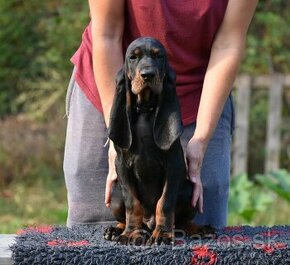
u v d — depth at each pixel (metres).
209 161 4.06
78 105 4.15
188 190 3.48
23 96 11.16
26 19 11.41
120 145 3.31
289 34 11.04
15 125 10.26
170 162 3.31
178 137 3.25
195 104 3.98
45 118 10.96
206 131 3.65
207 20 3.83
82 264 3.20
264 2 11.22
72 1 11.15
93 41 3.84
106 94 3.80
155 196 3.38
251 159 10.15
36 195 9.53
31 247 3.25
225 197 4.15
